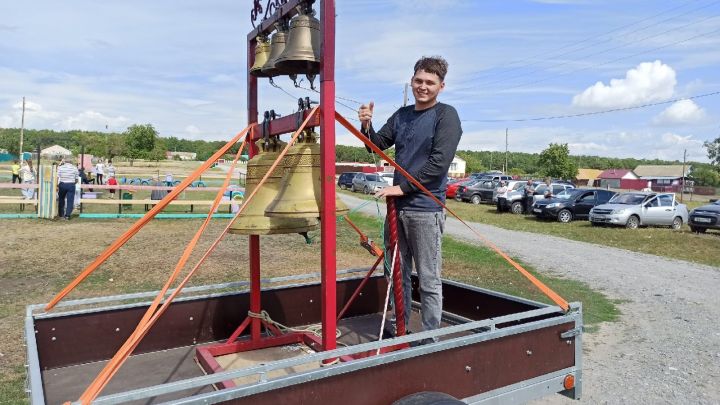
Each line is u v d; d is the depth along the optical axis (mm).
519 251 13703
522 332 2650
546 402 4852
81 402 1748
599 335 6871
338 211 2826
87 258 10586
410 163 3152
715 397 4969
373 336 3674
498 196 25641
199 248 12086
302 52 2680
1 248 11359
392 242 2938
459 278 9930
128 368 3098
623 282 10219
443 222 3148
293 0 2812
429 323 3113
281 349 3334
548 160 72375
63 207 16672
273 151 3131
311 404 2006
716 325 7383
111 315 3254
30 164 21203
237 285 3729
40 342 3029
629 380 5355
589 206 21750
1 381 4711
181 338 3498
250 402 1872
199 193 26469
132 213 18562
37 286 8227
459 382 2424
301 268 10070
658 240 16328
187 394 2693
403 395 2244
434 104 3195
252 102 3443
